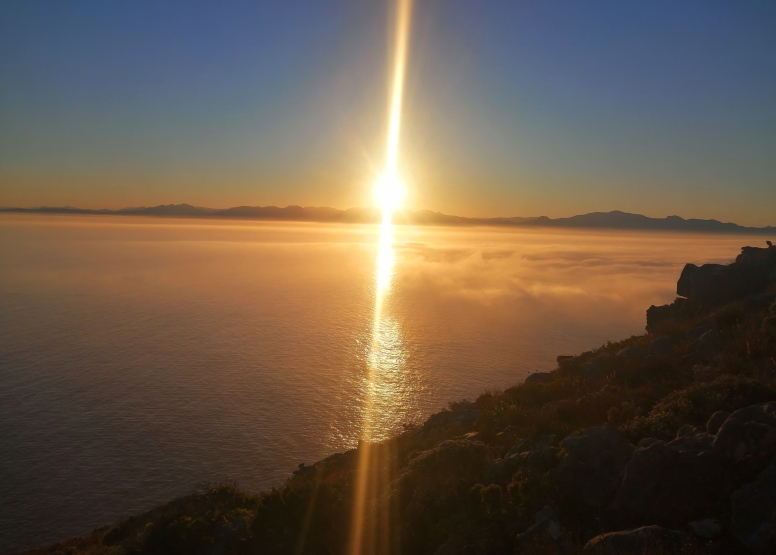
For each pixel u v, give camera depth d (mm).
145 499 42062
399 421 60469
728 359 13195
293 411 63969
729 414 8977
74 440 54688
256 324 124250
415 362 89438
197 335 111188
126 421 60344
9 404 66375
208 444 53594
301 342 105562
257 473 46625
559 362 25578
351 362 89312
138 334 111625
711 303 23672
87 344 101500
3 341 103125
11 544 35531
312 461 49469
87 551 15633
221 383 76125
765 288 22500
